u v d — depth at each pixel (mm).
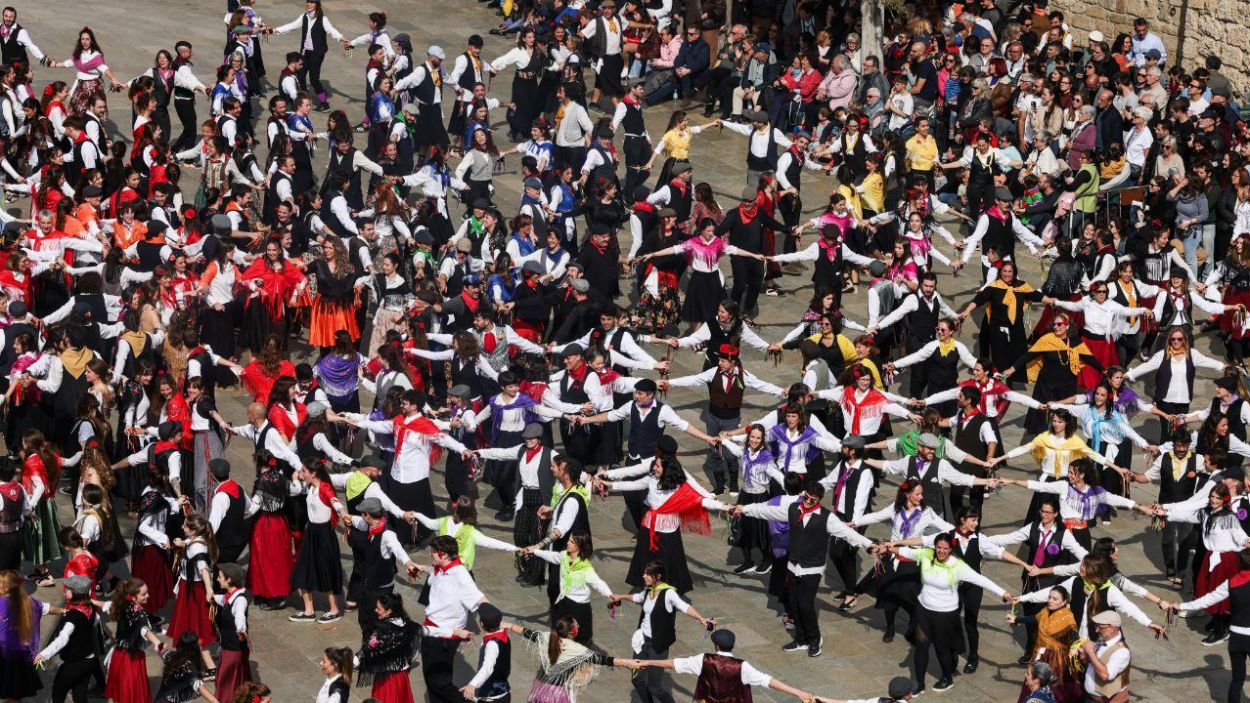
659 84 104188
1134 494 68125
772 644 57469
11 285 70500
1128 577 62000
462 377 65625
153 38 113188
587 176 81812
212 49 111875
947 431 63750
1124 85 90688
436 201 78812
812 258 74312
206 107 101750
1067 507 58000
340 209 74688
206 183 80750
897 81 92812
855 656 57000
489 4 123812
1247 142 83688
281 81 95438
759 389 64688
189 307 70250
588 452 64312
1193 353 66438
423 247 73750
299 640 56125
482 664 48719
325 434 58406
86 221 73500
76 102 90562
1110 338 70188
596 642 57312
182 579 53406
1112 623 49875
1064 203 81812
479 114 83688
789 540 55688
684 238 76312
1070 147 87188
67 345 62469
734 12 106000
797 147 81250
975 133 89000
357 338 73062
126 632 50156
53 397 62531
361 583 56250
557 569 55219
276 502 56594
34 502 57344
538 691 49188
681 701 54344
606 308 68188
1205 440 61406
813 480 58062
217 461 56062
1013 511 66250
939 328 66125
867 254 80375
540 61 95250
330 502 55844
